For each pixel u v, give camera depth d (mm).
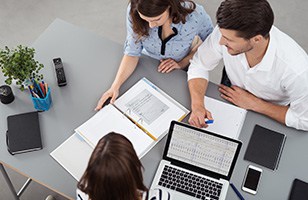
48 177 1677
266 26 1504
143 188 1193
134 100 1873
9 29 3207
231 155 1629
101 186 1088
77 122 1824
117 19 3285
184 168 1690
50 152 1737
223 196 1617
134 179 1115
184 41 2010
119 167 1065
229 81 2174
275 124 1823
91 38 2102
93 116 1816
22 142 1745
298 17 3262
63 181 1669
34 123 1806
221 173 1662
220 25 1530
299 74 1670
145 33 1874
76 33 2117
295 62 1673
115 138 1105
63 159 1718
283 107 1829
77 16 3297
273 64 1701
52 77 1952
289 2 3346
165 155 1706
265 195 1635
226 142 1615
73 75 1965
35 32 3199
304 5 3330
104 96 1863
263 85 1832
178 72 2004
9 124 1800
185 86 1954
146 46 2055
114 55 2047
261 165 1709
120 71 1940
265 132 1792
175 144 1680
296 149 1750
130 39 1955
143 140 1752
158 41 1987
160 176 1664
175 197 1613
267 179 1673
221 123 1810
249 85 1895
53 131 1795
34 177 1676
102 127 1785
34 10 3314
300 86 1692
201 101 1861
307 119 1753
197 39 2145
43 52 2041
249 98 1869
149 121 1811
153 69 1998
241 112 1842
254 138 1776
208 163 1669
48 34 2107
